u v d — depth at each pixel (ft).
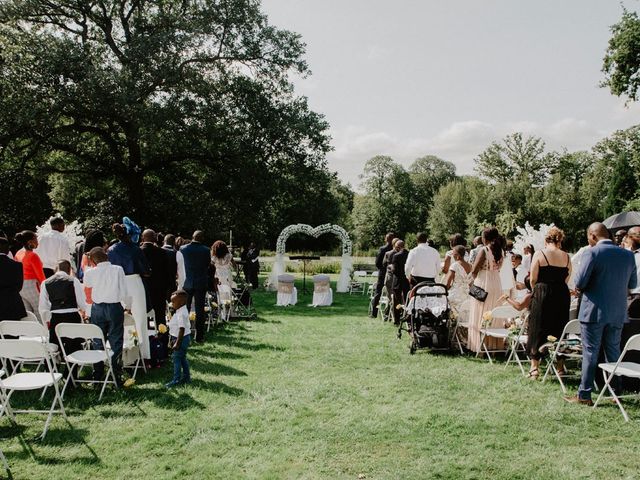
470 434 14.34
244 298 38.01
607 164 160.04
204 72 65.92
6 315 18.67
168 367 21.88
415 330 24.67
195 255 26.84
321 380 19.80
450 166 217.77
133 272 20.80
